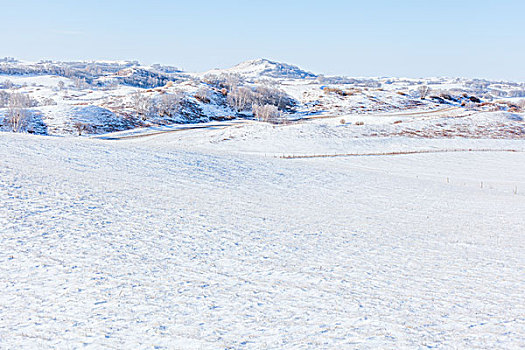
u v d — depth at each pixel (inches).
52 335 337.4
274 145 2490.2
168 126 3907.5
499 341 350.3
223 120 4584.2
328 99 5959.6
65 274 453.4
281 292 444.8
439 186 1363.2
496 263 588.1
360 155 2144.4
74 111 3651.6
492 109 5324.8
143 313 380.8
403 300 436.8
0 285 420.5
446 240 708.0
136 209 725.3
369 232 725.9
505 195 1296.8
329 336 351.6
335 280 486.9
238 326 365.7
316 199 1007.0
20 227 575.2
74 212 663.1
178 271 485.4
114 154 1235.2
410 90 7362.2
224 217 741.3
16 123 3120.1
